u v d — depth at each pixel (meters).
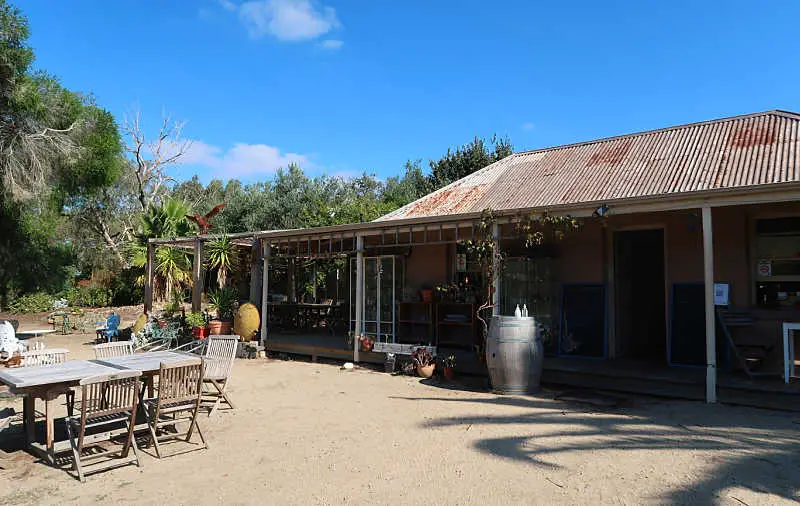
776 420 6.05
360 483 4.37
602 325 9.91
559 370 8.68
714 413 6.41
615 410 6.68
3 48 11.95
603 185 10.17
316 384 8.70
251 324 12.16
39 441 5.66
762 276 8.58
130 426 5.01
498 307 8.61
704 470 4.41
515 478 4.38
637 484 4.16
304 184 26.02
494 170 13.59
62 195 15.02
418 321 11.12
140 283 19.78
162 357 6.45
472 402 7.29
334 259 17.92
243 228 25.23
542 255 10.58
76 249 26.44
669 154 10.59
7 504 4.05
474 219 9.04
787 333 7.34
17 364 8.19
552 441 5.36
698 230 9.13
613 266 10.12
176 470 4.78
